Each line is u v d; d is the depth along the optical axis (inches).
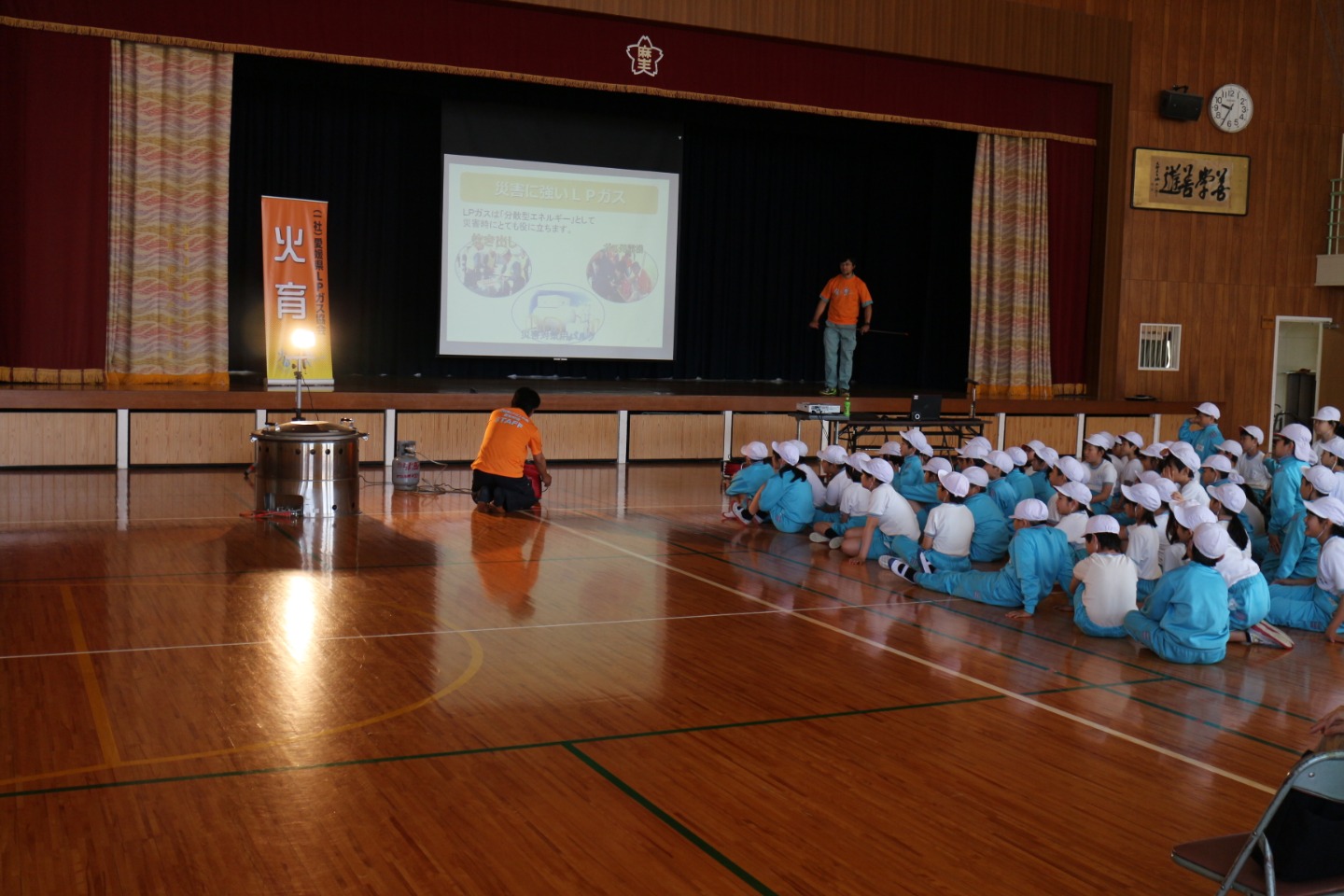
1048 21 537.0
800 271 625.6
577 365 575.5
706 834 130.3
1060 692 190.4
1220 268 588.4
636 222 532.4
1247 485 316.8
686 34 474.9
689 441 469.4
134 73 400.8
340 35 424.2
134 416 387.2
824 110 501.4
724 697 179.8
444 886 115.3
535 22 450.9
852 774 150.3
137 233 403.2
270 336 428.5
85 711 160.7
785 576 270.5
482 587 245.0
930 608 245.6
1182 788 150.1
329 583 241.9
